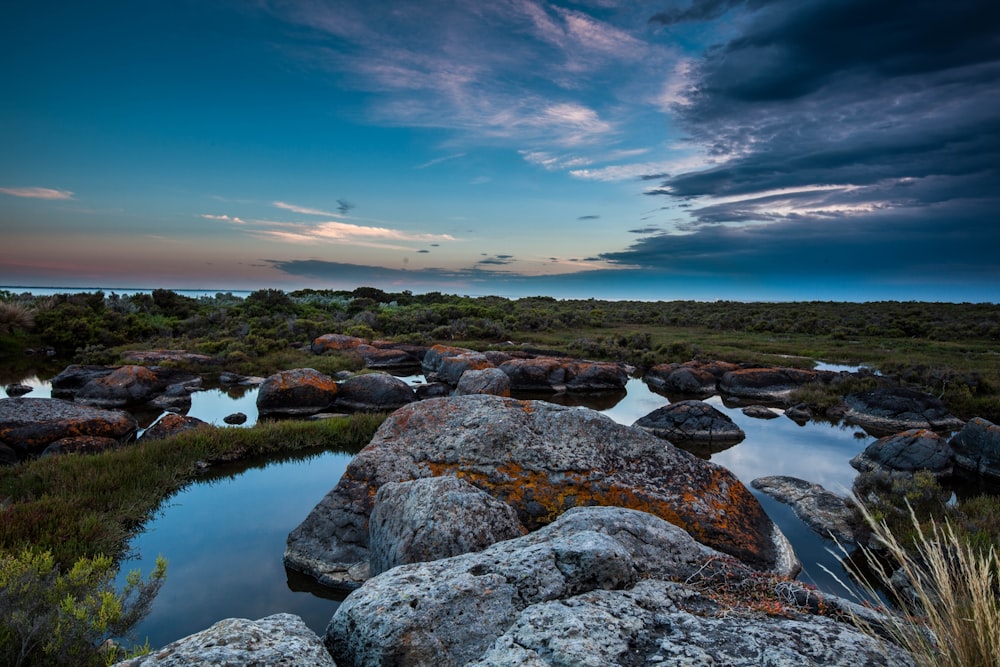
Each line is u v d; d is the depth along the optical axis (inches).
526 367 1061.1
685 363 1162.0
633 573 194.2
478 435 376.5
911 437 553.3
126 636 211.3
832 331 1995.6
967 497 482.6
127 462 484.1
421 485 288.0
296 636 153.9
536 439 375.2
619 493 339.0
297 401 805.2
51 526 333.7
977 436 570.3
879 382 928.9
